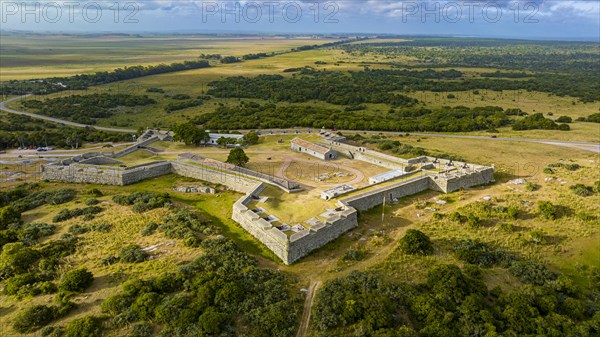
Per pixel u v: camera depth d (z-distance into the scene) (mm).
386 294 50688
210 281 51000
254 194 82125
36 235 67188
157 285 50750
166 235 67125
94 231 69125
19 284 52781
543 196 85062
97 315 47062
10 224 71062
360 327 45156
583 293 54188
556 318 46719
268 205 77875
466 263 60281
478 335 44656
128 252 60344
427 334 44625
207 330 43562
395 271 58781
